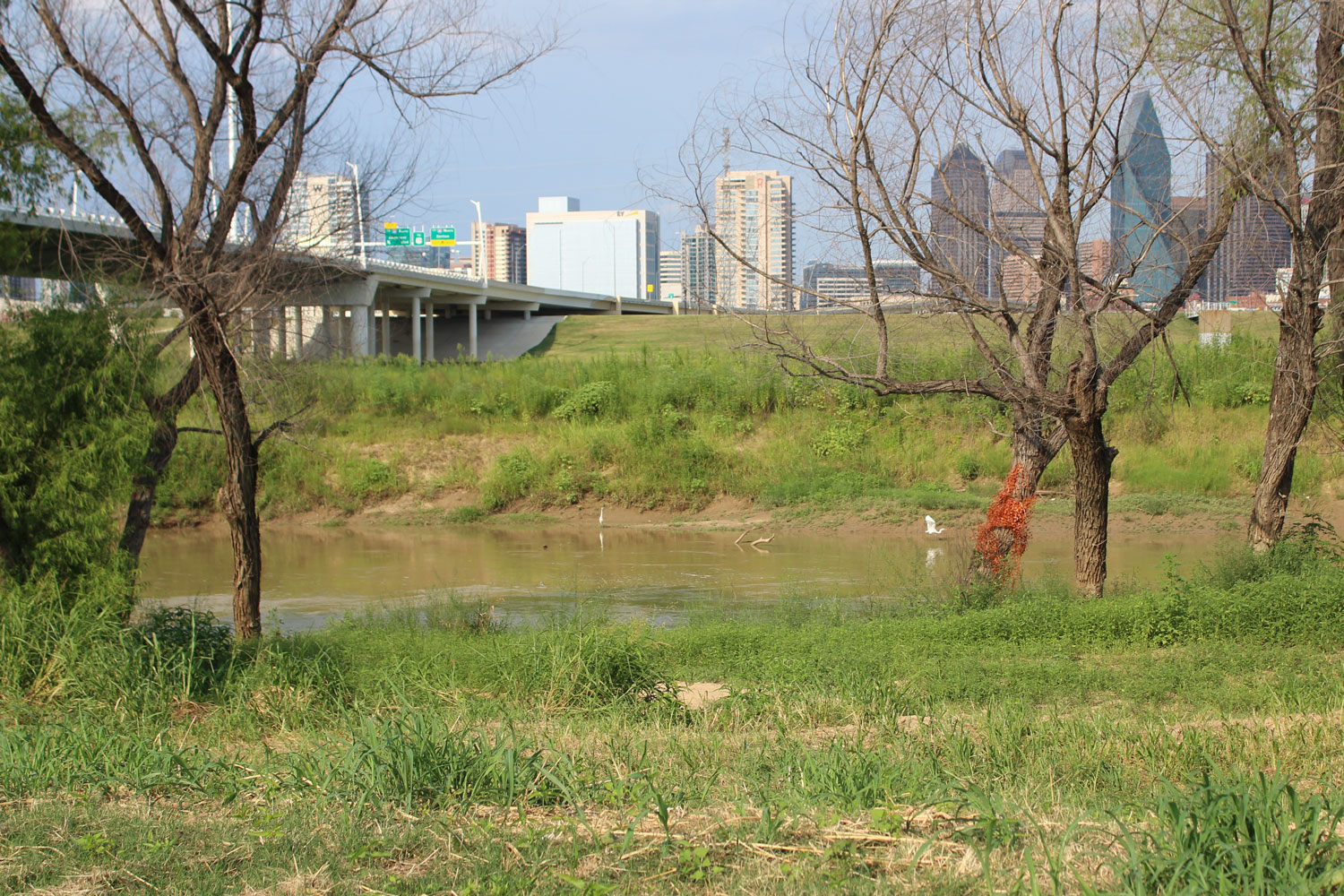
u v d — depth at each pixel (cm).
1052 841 479
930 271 1208
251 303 1218
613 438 3002
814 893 421
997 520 1399
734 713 844
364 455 3034
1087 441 1293
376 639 1144
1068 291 1311
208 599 1880
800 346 1250
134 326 1095
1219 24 1203
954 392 1272
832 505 2662
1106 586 1461
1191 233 1213
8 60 1055
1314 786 597
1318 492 2608
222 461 2880
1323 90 1157
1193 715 805
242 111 1152
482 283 5438
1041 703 884
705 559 2228
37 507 1007
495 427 3172
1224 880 380
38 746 662
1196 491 2717
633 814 533
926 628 1160
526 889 436
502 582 2009
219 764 645
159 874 467
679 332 5703
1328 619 1080
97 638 917
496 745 606
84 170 1091
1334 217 1297
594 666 932
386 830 509
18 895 444
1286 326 1329
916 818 514
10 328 1048
